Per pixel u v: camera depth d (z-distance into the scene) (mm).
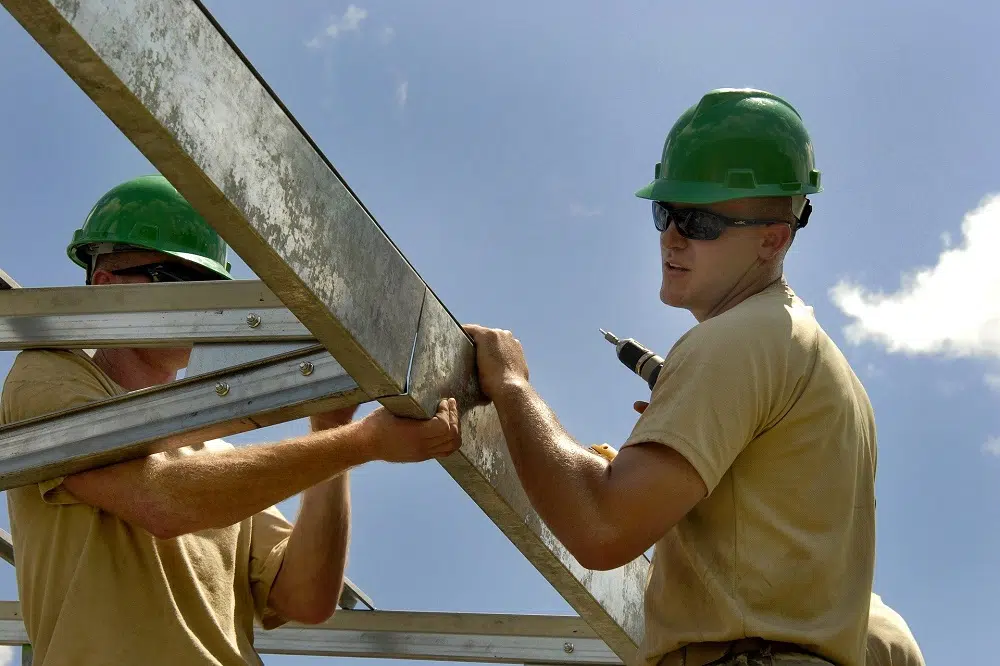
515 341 2723
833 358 2500
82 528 2951
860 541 2492
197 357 2609
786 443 2395
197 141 1754
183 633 2963
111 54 1619
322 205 2051
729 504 2406
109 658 2865
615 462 2340
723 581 2385
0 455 2793
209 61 1796
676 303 2699
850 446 2459
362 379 2303
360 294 2158
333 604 3537
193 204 1825
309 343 2504
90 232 3395
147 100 1670
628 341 3221
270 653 4285
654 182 2715
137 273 3367
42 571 2979
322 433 2734
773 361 2377
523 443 2475
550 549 2988
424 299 2439
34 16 1551
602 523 2281
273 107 1936
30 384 2898
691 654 2432
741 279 2631
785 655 2340
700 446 2273
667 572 2520
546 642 4133
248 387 2531
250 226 1850
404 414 2500
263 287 2580
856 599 2414
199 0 1784
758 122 2635
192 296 2643
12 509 3113
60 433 2750
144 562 2986
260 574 3494
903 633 3193
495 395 2607
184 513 2773
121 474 2793
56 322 2814
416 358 2393
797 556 2363
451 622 4215
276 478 2732
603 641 3854
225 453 2795
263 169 1892
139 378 3289
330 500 3525
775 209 2609
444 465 2652
